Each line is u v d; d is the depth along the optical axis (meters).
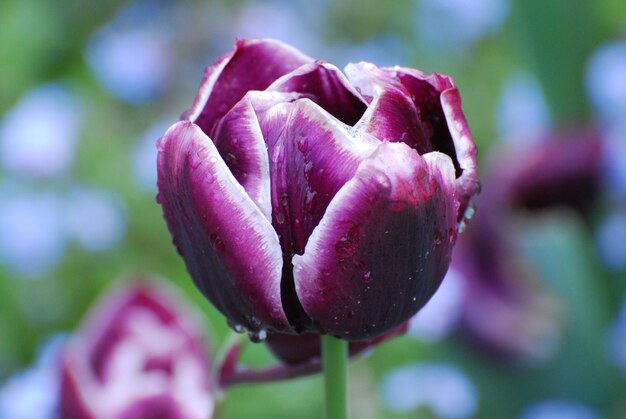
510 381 0.75
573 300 0.74
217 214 0.36
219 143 0.37
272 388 0.78
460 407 0.76
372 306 0.37
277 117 0.37
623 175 0.76
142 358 0.52
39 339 0.89
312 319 0.37
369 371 0.82
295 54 0.39
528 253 0.75
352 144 0.36
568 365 0.74
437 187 0.37
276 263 0.37
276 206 0.37
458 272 0.74
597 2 0.81
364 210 0.36
